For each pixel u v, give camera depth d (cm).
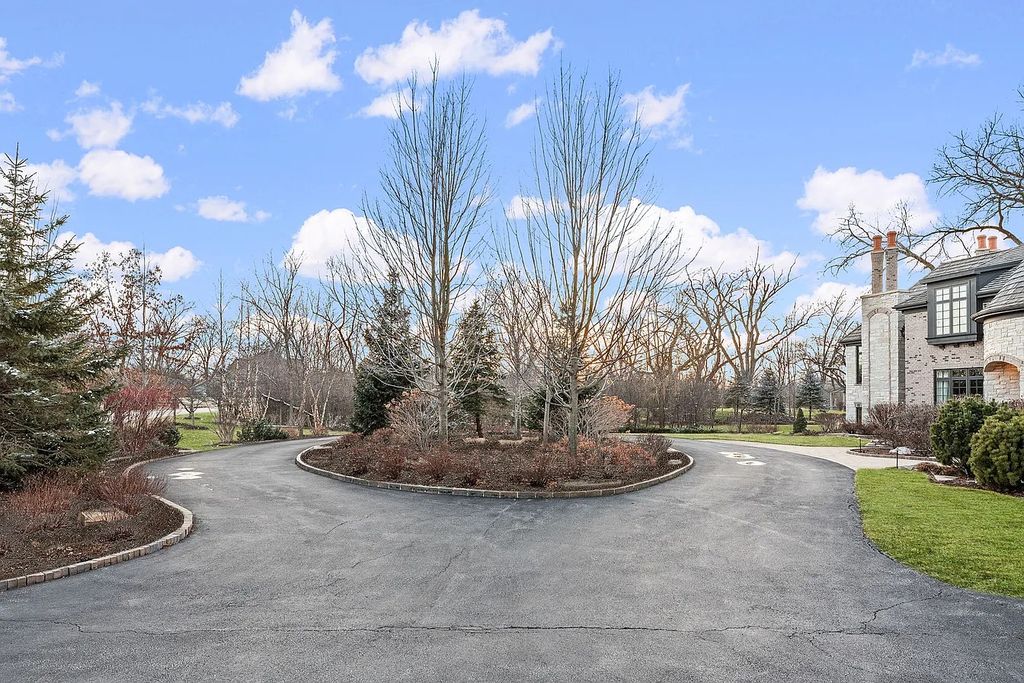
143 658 469
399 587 643
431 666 454
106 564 729
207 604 593
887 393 3120
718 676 437
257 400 3844
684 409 4141
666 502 1136
